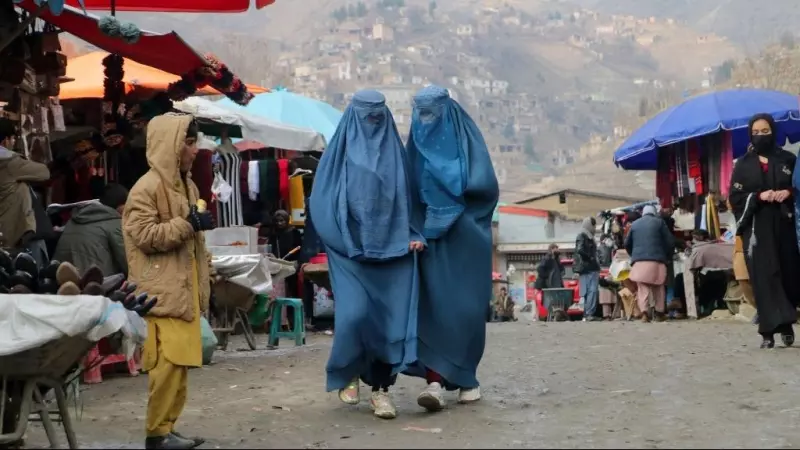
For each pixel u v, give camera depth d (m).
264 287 12.15
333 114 20.45
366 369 7.34
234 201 15.02
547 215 48.59
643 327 14.31
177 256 6.30
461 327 7.48
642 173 49.50
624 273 17.72
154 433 6.26
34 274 5.96
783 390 7.96
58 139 12.53
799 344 11.05
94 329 5.67
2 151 8.09
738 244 11.59
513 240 49.03
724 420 6.82
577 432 6.51
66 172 11.77
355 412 7.50
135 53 11.50
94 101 12.85
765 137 10.54
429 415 7.30
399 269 7.35
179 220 6.20
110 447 6.37
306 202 16.34
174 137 6.31
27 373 5.82
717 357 10.07
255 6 13.01
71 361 6.00
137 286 6.25
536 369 9.62
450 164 7.48
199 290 6.48
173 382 6.26
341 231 7.33
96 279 5.90
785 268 10.56
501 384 8.68
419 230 7.50
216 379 9.45
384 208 7.30
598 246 22.14
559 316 23.41
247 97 12.51
